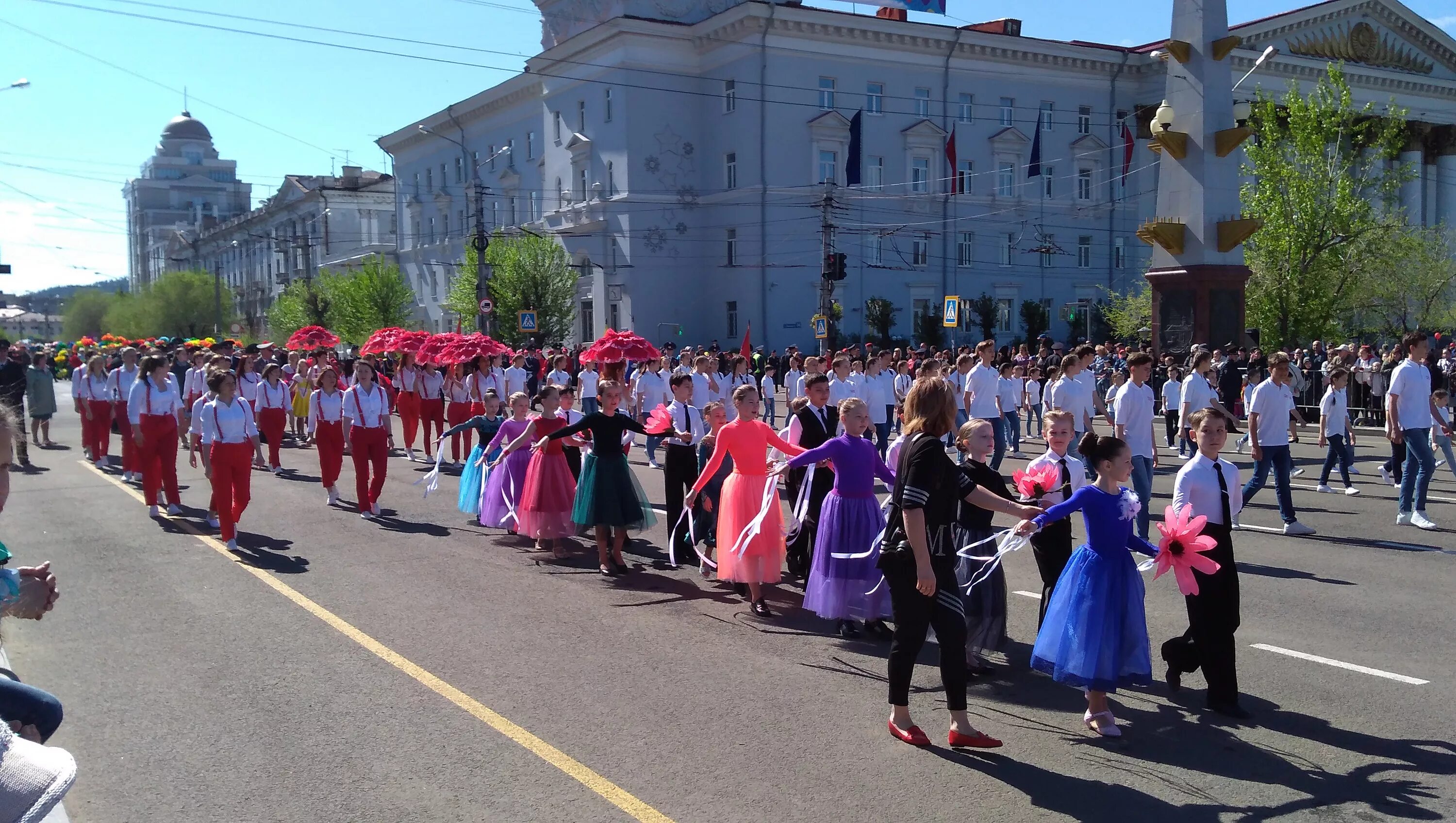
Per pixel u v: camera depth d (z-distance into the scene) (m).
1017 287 49.34
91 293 122.25
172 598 8.66
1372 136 41.09
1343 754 5.25
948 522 5.39
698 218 47.38
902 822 4.53
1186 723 5.73
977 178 48.19
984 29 50.25
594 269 48.25
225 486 10.80
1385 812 4.60
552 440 10.26
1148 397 10.48
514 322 45.03
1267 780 4.95
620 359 15.03
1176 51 22.95
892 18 47.06
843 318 45.66
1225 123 22.86
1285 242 31.55
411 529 11.91
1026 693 6.31
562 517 10.23
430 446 21.72
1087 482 6.80
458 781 5.00
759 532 7.94
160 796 4.89
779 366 38.72
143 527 12.02
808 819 4.56
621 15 47.53
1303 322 31.69
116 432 24.70
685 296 47.31
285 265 86.69
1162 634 7.41
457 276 54.53
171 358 23.80
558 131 51.12
